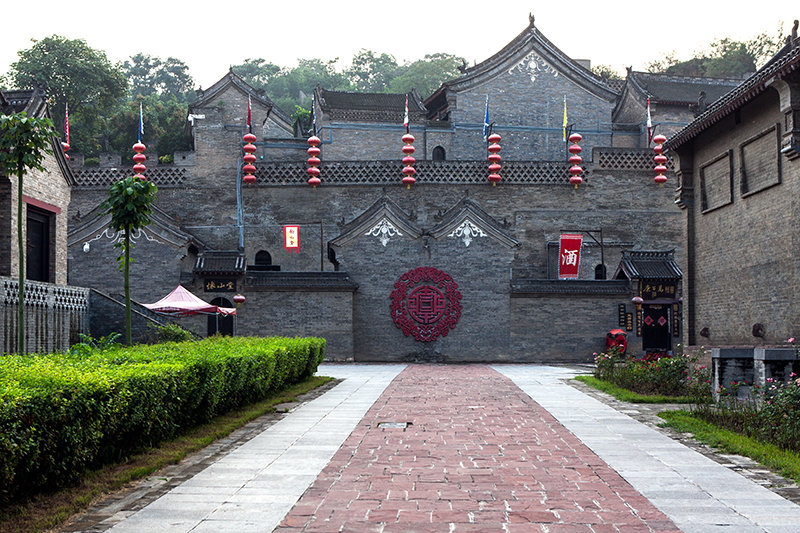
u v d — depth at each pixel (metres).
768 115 17.94
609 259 42.53
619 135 51.41
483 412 15.47
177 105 74.19
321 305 36.16
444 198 42.78
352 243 37.78
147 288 36.78
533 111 50.47
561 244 37.84
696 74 82.50
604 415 14.97
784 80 16.27
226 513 7.34
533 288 37.22
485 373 28.11
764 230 18.16
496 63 50.12
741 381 16.69
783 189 17.19
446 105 52.00
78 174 42.28
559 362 37.12
